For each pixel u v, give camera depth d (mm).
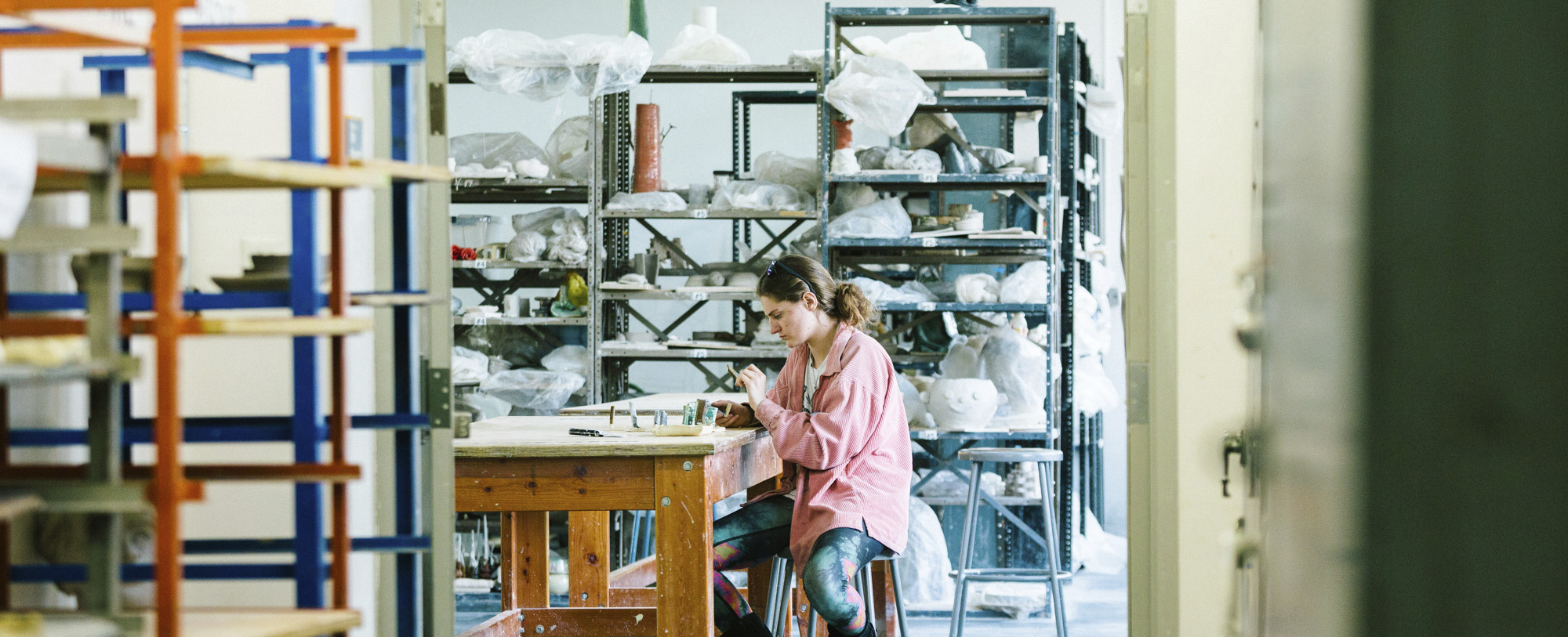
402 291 2035
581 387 5602
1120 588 5496
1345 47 1186
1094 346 5699
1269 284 1381
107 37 1479
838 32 5371
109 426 1376
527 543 3342
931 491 5375
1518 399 1069
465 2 6609
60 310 1665
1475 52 1088
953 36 5457
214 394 2379
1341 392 1181
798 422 2896
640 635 3074
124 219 2061
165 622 1340
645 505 2600
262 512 2412
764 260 5883
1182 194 2088
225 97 2377
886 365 3039
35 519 1769
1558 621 1053
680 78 5570
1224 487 2074
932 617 4980
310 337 1721
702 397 4109
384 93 2227
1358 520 1152
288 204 2387
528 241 5613
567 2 6586
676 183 6551
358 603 2525
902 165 5277
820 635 3797
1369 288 1146
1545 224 1065
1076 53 5602
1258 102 2061
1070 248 5359
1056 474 5367
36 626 1258
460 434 2432
